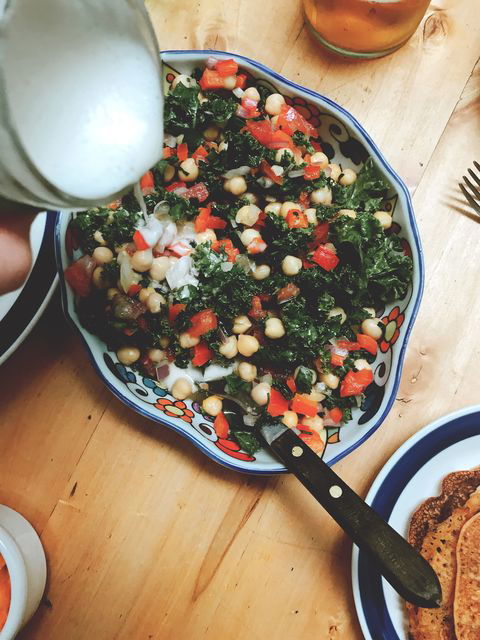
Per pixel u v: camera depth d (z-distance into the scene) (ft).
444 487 1.18
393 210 1.18
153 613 1.23
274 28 1.31
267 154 1.19
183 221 1.21
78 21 0.76
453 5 1.31
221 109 1.20
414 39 1.30
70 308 1.11
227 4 1.30
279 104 1.20
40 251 1.11
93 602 1.23
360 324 1.20
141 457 1.25
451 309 1.27
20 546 1.13
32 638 1.23
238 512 1.24
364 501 1.12
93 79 0.81
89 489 1.25
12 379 1.26
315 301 1.19
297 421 1.18
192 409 1.20
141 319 1.17
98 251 1.18
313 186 1.21
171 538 1.24
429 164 1.29
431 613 1.16
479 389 1.26
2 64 0.66
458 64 1.30
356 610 1.18
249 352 1.18
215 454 1.08
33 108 0.76
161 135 0.90
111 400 1.26
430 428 1.15
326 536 1.23
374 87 1.30
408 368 1.27
